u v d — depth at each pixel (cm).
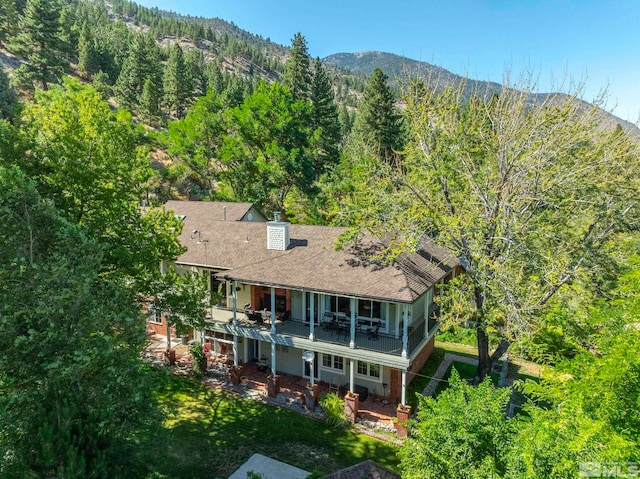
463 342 2747
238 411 1889
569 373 962
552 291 1805
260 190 4241
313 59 6356
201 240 2606
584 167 1850
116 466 1031
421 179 2094
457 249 1944
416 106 2108
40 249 1139
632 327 892
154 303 1838
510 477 788
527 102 2034
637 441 749
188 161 4653
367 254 2014
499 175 1998
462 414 951
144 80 8550
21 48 6412
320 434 1723
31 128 1555
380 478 1150
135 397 1130
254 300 2353
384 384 2000
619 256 1977
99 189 1595
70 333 1086
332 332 1980
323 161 5319
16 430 998
